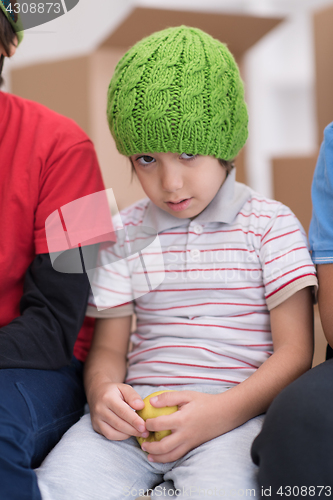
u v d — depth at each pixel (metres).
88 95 1.47
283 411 0.61
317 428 0.58
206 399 0.73
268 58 3.06
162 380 0.84
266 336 0.87
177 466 0.74
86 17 2.21
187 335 0.87
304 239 0.87
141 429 0.72
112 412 0.76
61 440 0.77
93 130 1.47
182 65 0.82
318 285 0.82
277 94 3.17
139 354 0.91
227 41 1.46
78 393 0.88
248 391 0.75
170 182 0.83
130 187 1.48
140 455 0.76
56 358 0.82
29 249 0.89
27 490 0.64
